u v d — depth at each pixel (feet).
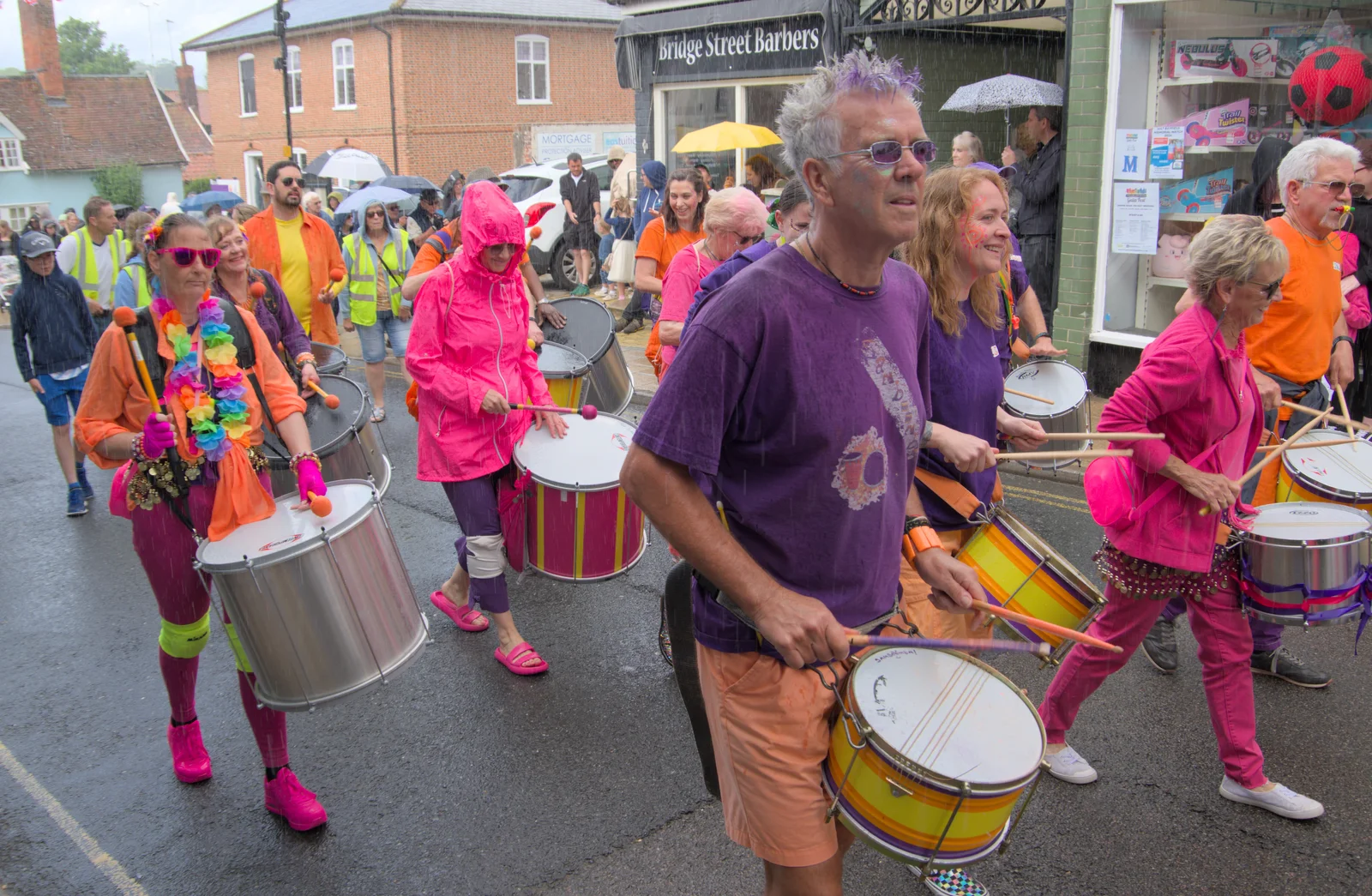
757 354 6.90
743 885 10.60
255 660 10.03
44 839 11.59
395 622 10.56
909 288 7.90
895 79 6.79
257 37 103.60
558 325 19.63
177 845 11.44
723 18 41.96
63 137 135.13
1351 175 14.25
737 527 7.45
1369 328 20.24
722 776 7.98
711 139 39.75
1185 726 13.20
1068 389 16.71
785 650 6.91
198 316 10.95
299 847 11.34
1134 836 11.14
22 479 26.61
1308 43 26.00
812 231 7.20
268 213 26.12
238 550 9.94
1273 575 11.07
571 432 15.21
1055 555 9.92
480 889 10.60
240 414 10.71
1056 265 29.81
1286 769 12.21
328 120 98.99
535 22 93.61
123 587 19.08
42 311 22.53
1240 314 10.57
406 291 18.07
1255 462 14.89
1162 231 27.91
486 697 14.44
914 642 7.12
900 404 7.34
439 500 23.22
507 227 14.01
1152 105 27.37
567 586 18.26
